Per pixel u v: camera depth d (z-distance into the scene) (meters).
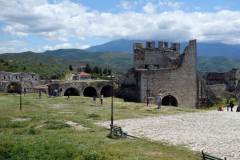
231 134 17.97
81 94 46.94
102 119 24.19
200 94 49.84
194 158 12.52
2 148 12.78
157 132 18.58
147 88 40.47
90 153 12.59
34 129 17.62
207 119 25.16
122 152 13.29
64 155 12.55
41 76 85.75
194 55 48.31
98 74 141.00
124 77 48.12
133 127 20.41
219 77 70.62
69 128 19.61
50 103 34.59
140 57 48.59
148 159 12.28
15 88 53.97
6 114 23.91
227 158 12.41
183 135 17.58
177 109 33.53
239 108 37.12
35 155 12.53
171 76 45.25
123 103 38.47
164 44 51.19
